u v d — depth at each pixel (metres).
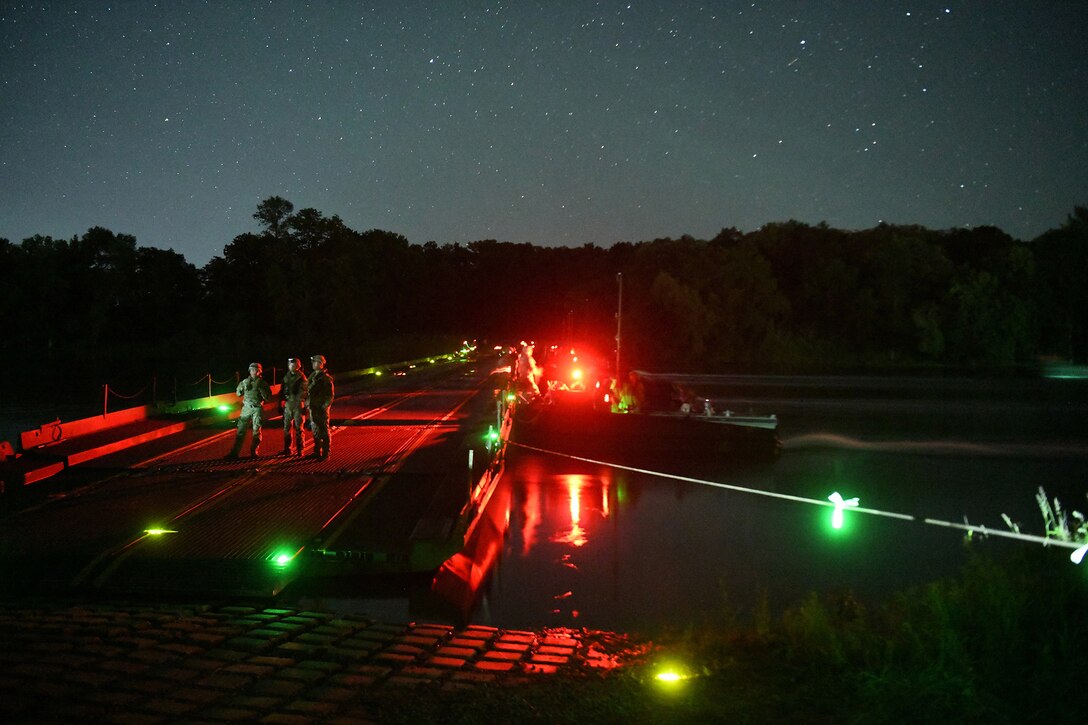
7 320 76.38
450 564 11.10
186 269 89.81
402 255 121.62
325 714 5.45
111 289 79.88
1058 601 7.48
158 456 17.94
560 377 42.16
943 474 23.52
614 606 10.35
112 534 11.23
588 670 6.71
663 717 5.46
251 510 12.67
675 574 11.97
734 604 10.49
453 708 5.57
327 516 12.28
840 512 16.88
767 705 5.72
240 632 7.41
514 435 24.31
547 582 11.41
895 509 17.81
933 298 89.44
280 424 24.56
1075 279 80.00
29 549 10.52
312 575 10.41
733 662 6.83
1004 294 82.81
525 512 16.22
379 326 109.00
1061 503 19.06
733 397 53.47
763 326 88.38
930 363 86.38
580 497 17.77
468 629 8.13
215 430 22.86
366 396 35.47
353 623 8.05
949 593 7.79
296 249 101.25
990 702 5.68
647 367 82.38
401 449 19.16
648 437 23.69
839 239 102.12
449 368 63.28
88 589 9.45
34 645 6.61
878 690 5.84
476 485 14.59
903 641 6.95
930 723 5.45
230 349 77.19
